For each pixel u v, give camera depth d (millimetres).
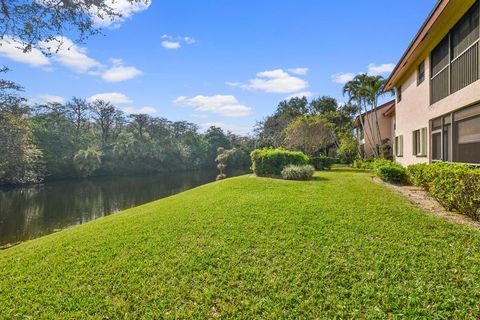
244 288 3748
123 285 4055
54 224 17047
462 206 6121
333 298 3379
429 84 10273
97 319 3330
